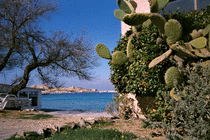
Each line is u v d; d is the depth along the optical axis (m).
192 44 5.06
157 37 5.29
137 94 6.16
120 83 6.29
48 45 13.78
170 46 4.67
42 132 4.78
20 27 13.27
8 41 11.98
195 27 5.70
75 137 4.36
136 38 5.75
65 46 13.64
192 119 3.36
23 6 13.30
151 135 4.46
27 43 13.68
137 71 5.49
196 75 3.66
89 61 14.39
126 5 6.61
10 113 10.36
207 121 3.32
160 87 5.07
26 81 14.38
